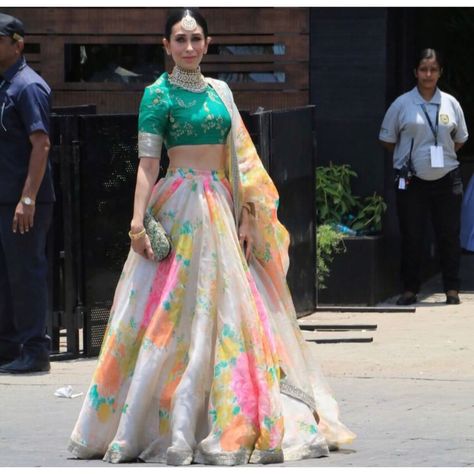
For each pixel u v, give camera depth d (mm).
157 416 8477
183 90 8742
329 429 8867
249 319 8492
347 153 15852
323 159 15914
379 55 15664
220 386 8344
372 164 15820
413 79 17719
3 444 9227
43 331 12016
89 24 16156
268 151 13781
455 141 15641
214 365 8430
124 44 16172
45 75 16250
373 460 8562
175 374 8484
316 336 13727
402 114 15414
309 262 15141
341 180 15820
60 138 12594
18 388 11297
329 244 15453
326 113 15852
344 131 15836
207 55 16031
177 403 8344
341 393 10953
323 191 15781
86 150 12617
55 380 11648
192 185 8711
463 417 10039
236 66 15992
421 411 10258
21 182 11617
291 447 8508
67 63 16250
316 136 15758
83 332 12766
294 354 8766
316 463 8398
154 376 8453
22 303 11867
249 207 8875
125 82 16219
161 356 8461
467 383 11391
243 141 8891
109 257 12812
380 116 15742
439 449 8953
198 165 8766
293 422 8578
